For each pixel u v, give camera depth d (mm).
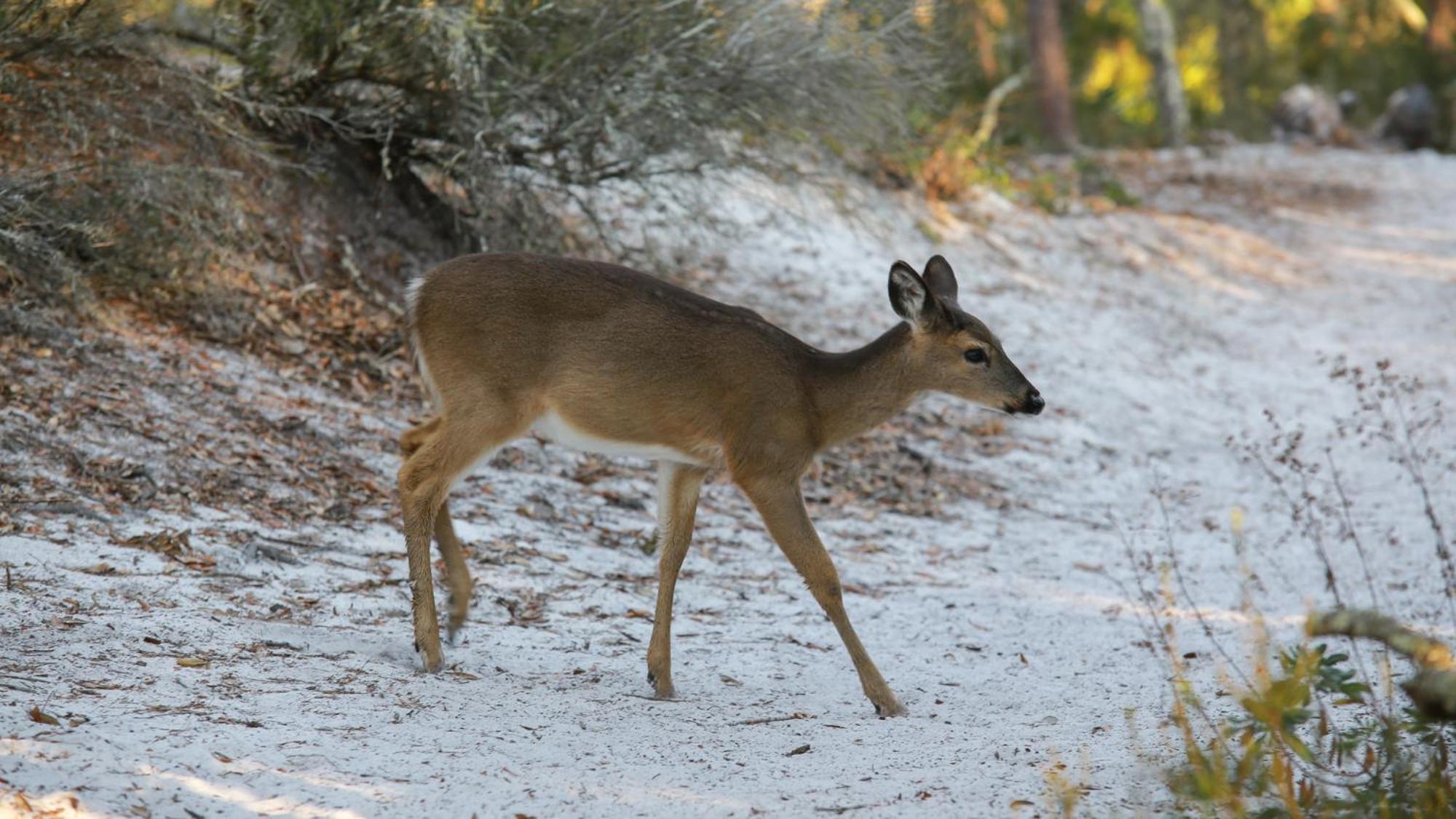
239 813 5945
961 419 18219
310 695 7664
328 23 15164
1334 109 55594
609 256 18016
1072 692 9367
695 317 9055
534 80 16109
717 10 16562
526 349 8930
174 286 13828
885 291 21812
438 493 8891
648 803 6500
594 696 8469
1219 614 12000
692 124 16750
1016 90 44250
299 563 10180
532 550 11578
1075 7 60938
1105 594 12766
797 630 10672
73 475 10562
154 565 9477
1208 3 63062
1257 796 6430
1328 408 21578
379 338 14781
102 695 7125
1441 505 16656
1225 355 24078
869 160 25266
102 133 14102
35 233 12977
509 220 16656
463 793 6406
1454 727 6688
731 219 19688
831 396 9180
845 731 8109
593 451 9258
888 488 15555
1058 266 26234
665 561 9047
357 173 16516
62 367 12016
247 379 13094
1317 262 31781
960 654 10383
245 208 15070
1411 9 64062
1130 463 18141
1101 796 6656
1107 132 49781
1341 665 10000
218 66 15398
